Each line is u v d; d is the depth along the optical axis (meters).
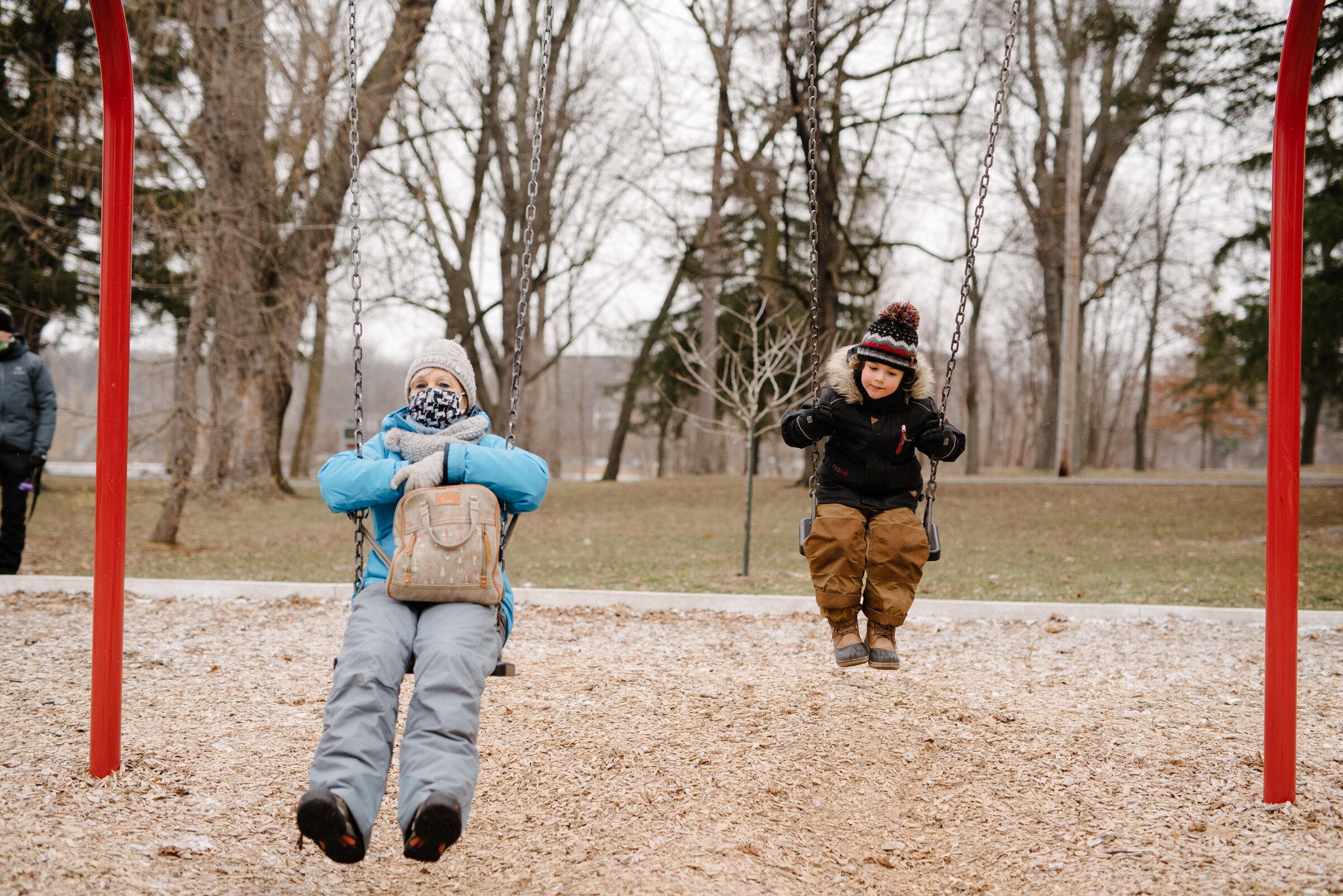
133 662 5.50
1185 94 14.01
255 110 11.97
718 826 3.38
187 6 11.12
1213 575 9.52
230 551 11.73
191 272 11.65
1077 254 25.84
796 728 4.45
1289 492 3.45
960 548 12.30
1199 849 3.11
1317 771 3.74
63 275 17.78
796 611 7.39
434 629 2.82
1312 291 13.73
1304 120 3.49
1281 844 3.11
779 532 14.68
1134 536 13.73
